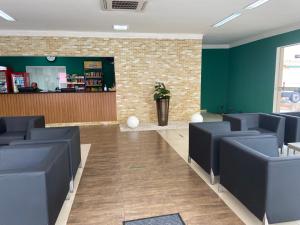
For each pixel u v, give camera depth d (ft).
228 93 31.17
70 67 30.86
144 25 19.13
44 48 21.31
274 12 15.43
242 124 13.65
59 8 14.25
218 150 9.72
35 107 21.40
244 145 7.96
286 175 6.39
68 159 8.93
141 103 23.45
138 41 22.61
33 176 5.76
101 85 30.22
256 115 15.03
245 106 26.96
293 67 21.25
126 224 7.32
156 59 23.15
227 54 30.71
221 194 9.15
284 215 6.58
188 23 18.47
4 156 7.93
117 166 12.14
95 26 19.39
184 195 9.10
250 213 7.84
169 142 16.55
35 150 8.06
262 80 23.68
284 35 20.43
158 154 13.96
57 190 6.93
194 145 11.62
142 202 8.63
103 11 14.89
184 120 24.39
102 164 12.44
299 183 6.53
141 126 21.76
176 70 23.66
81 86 29.94
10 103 20.95
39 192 5.83
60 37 21.40
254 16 16.44
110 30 21.13
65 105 21.91
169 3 13.47
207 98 31.12
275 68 21.76
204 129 10.61
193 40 23.48
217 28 20.54
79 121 22.38
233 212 7.93
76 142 10.81
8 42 20.80
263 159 6.44
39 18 16.61
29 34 20.93
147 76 23.22
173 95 23.95
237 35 24.07
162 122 21.80
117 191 9.49
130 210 8.11
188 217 7.66
